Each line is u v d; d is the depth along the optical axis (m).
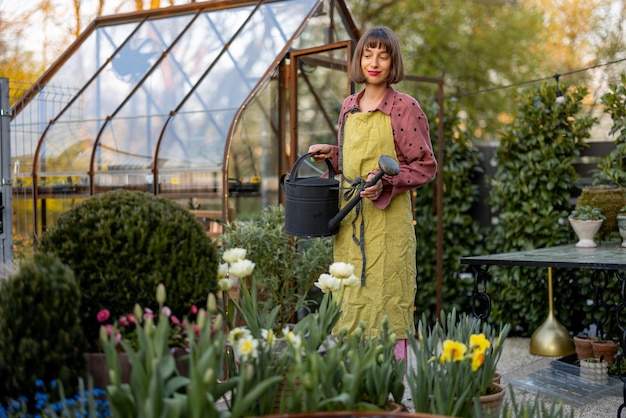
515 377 4.26
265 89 5.46
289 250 4.38
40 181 5.89
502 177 5.82
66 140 5.82
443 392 2.13
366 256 3.07
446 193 6.11
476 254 6.07
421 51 13.60
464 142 6.12
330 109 5.94
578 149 5.59
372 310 3.06
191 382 1.68
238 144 5.29
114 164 5.56
